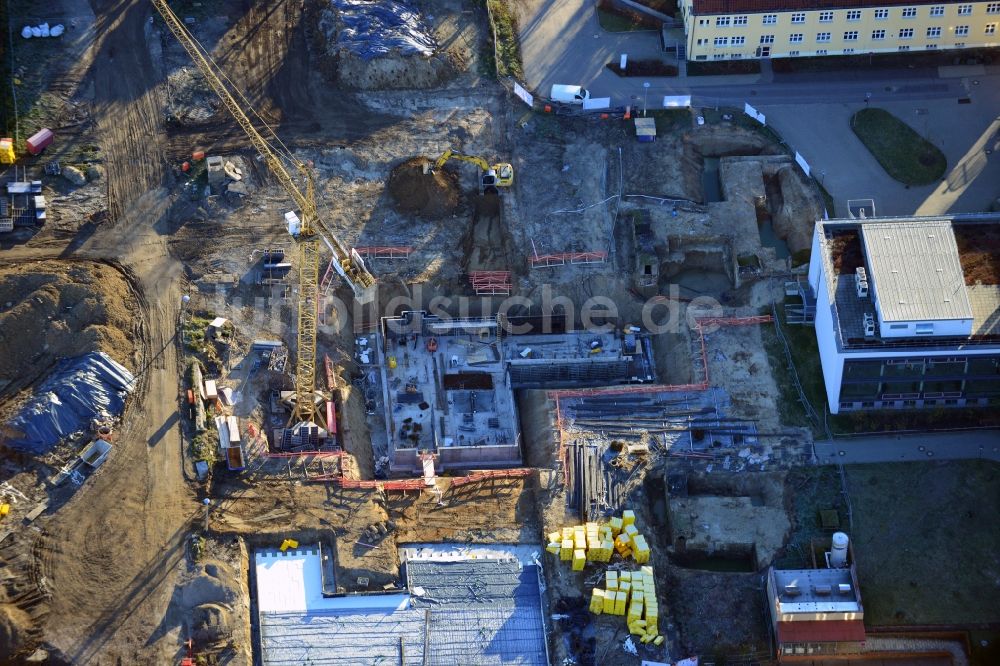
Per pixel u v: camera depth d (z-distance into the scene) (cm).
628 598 18088
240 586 18038
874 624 17988
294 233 19200
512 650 17800
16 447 18800
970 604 18088
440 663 17638
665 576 18562
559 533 18688
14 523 18238
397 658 17650
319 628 17850
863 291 19262
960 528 18675
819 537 18725
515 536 18862
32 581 17762
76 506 18462
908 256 19375
